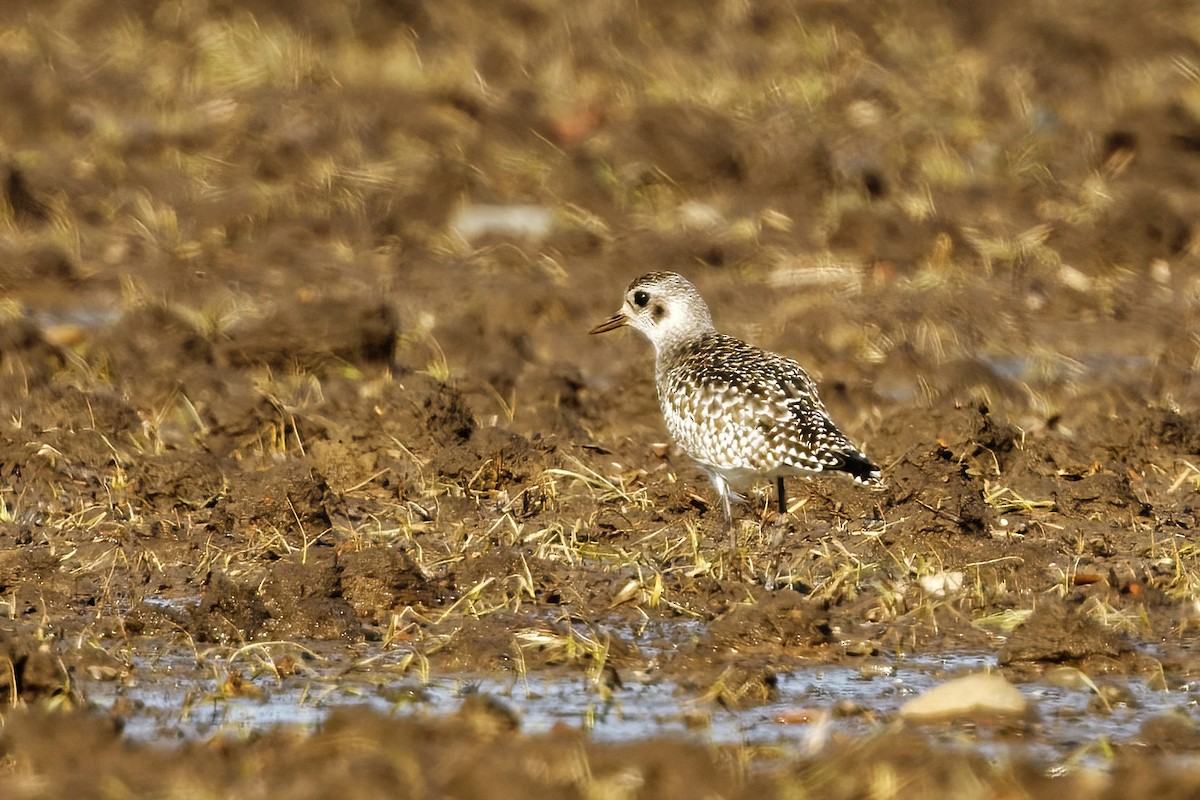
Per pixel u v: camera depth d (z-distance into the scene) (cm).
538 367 1669
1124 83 2641
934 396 1590
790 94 2547
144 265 1997
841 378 1650
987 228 2108
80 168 2262
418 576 1153
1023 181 2262
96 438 1402
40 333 1642
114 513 1295
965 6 2972
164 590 1168
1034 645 1049
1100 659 1045
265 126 2400
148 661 1048
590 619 1125
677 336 1367
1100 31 2827
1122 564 1212
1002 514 1320
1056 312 1895
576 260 2053
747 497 1339
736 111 2473
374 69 2659
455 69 2658
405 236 2114
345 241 2088
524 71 2684
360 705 928
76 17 2858
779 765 878
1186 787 813
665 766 843
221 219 2123
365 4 2877
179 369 1614
